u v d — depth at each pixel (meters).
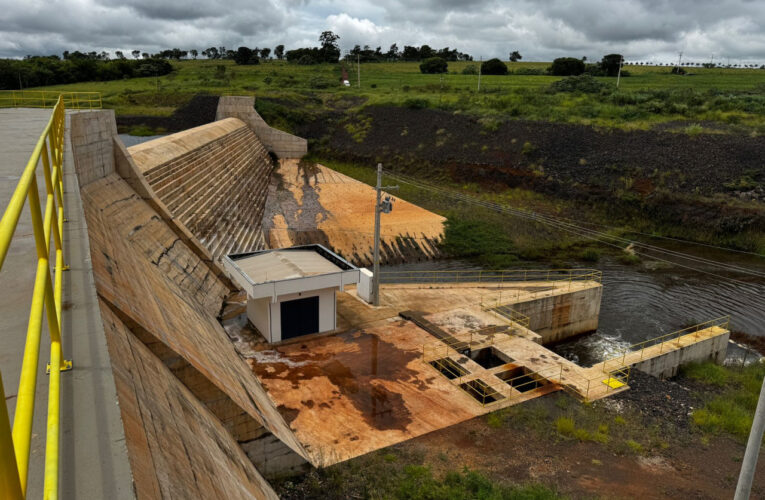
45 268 4.33
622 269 43.50
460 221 51.16
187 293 25.11
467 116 71.62
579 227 52.19
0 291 7.20
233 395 15.73
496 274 42.72
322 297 25.56
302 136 78.00
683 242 49.22
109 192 26.45
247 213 47.62
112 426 4.95
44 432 4.76
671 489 16.50
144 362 12.03
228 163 53.69
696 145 56.50
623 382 22.92
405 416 19.56
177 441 9.61
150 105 86.44
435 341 25.61
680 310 36.38
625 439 18.94
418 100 77.69
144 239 25.70
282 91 94.00
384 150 70.88
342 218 51.03
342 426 18.81
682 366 27.33
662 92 79.44
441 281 41.00
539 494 15.29
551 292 32.62
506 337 26.56
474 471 16.64
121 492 4.24
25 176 4.05
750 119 62.81
